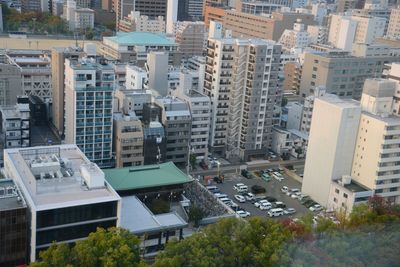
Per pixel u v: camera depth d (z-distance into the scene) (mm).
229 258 103562
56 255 98438
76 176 127312
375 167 161875
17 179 122562
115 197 120125
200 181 181125
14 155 136000
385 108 171250
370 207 133000
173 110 186250
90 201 116688
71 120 175125
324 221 115688
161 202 149625
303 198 174000
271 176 191375
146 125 182375
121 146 174375
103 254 100875
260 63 194125
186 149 190000
